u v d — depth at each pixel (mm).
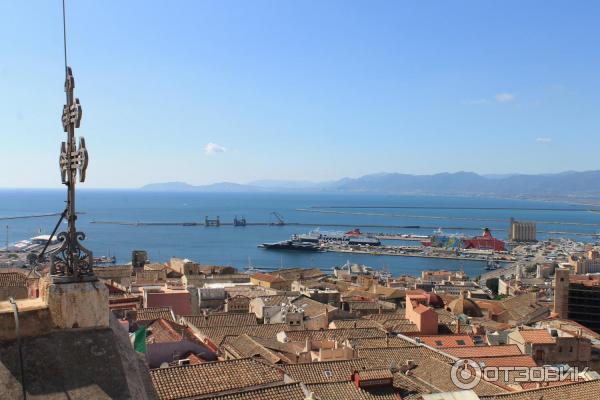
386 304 145750
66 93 13898
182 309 106188
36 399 11820
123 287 123750
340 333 87438
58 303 13039
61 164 14211
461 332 102562
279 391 46375
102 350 13039
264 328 90625
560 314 152375
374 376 55500
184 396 43906
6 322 12445
